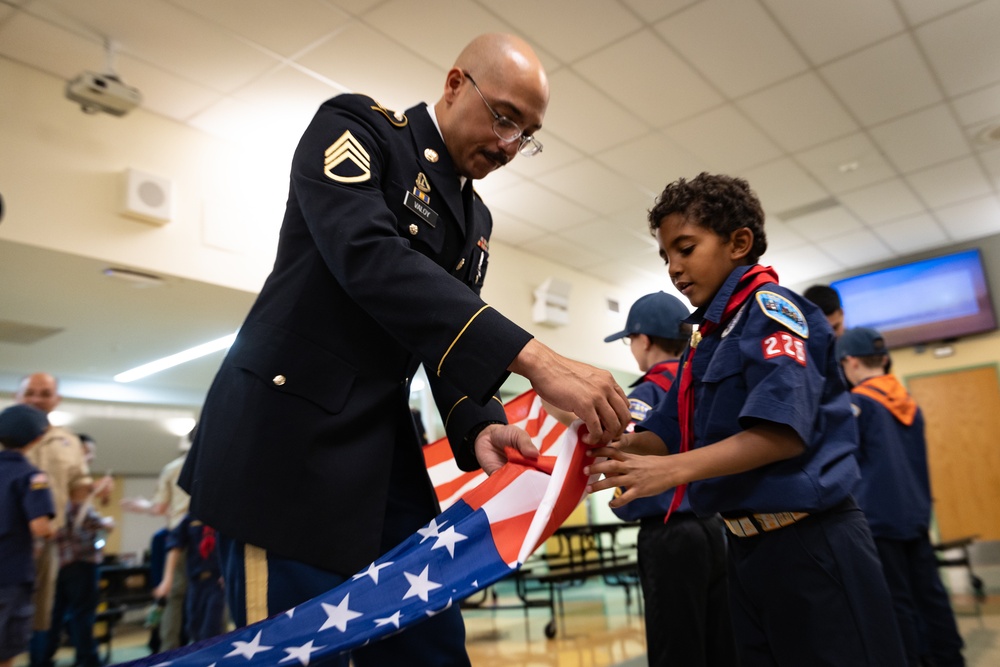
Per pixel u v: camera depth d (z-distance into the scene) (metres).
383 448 1.11
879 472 2.90
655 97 4.82
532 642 4.58
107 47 3.97
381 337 1.13
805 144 5.65
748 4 3.96
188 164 4.73
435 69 4.33
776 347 1.29
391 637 1.15
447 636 1.16
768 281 1.40
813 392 1.27
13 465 3.56
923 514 2.93
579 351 7.86
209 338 6.26
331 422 1.06
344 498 1.04
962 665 2.99
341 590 0.93
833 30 4.26
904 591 2.82
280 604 0.99
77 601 4.42
